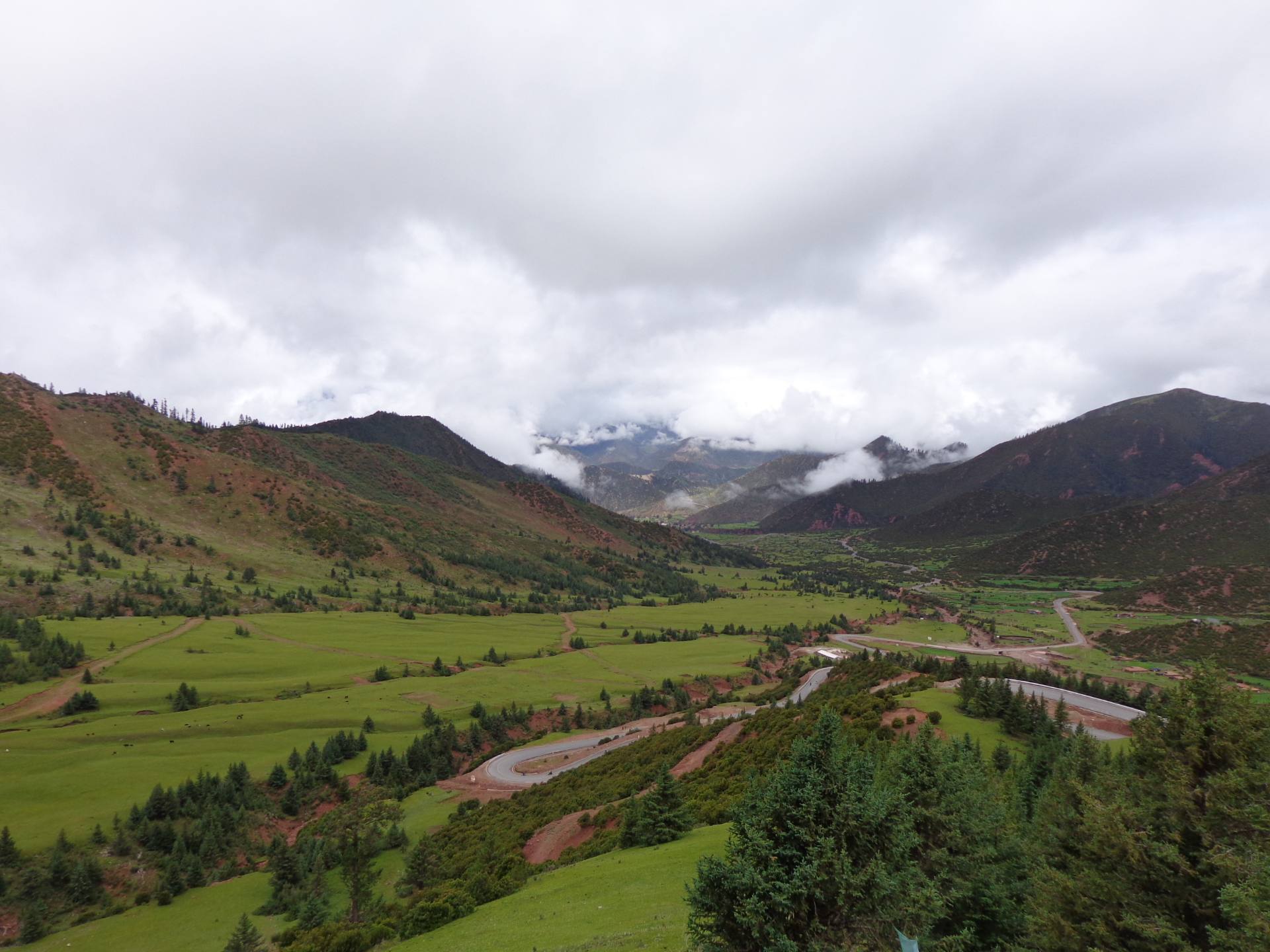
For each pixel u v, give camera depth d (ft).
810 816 69.26
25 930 250.16
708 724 368.89
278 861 287.28
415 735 481.46
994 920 93.25
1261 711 77.92
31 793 337.72
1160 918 73.72
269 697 527.40
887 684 320.91
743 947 67.72
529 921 132.36
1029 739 222.89
